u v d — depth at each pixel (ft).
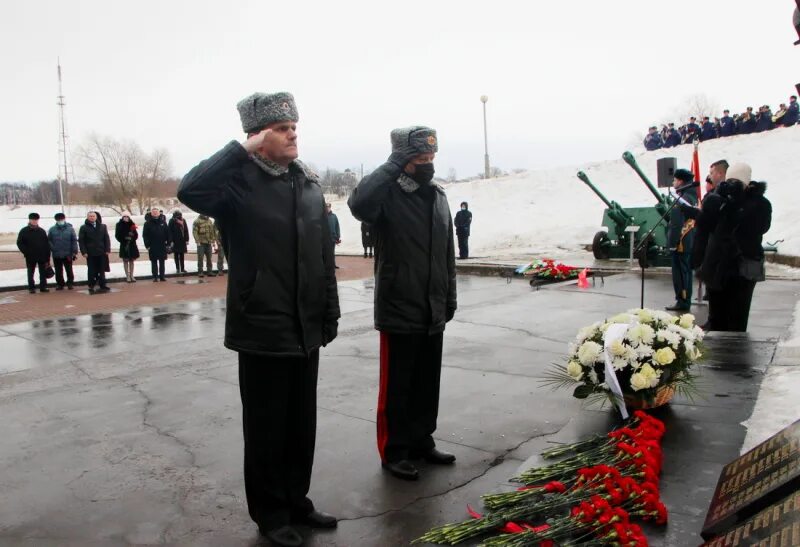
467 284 45.93
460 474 12.80
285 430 10.61
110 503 12.04
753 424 13.64
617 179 105.91
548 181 111.55
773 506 7.71
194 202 9.50
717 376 17.49
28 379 21.66
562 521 9.59
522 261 63.36
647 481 10.60
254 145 9.70
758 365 18.47
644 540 8.90
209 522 11.25
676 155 104.83
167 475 13.29
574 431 14.17
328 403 17.75
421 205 12.63
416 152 12.21
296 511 10.96
